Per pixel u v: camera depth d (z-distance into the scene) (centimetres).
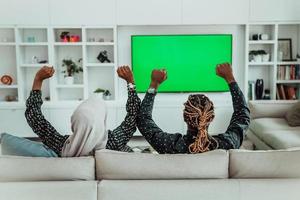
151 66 551
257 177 170
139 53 548
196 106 183
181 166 167
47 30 523
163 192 160
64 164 166
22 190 159
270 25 551
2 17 516
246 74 543
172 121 534
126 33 554
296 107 429
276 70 543
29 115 202
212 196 161
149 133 195
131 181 164
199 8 519
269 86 568
